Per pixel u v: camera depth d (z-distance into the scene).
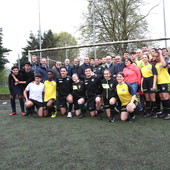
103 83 4.27
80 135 3.04
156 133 3.04
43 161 2.14
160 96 4.12
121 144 2.60
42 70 5.39
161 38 6.23
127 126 3.53
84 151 2.39
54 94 4.77
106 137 2.91
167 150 2.36
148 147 2.47
